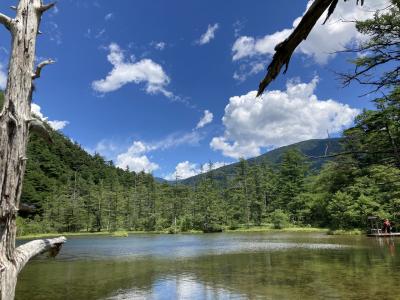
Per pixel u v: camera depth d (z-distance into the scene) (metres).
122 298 13.45
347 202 50.28
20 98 3.56
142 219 91.69
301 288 14.01
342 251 26.28
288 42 2.19
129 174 172.75
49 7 3.86
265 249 30.44
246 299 12.68
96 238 60.38
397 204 40.94
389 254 23.25
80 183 114.56
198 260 24.39
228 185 101.81
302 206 76.25
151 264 22.86
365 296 12.30
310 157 12.52
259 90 2.38
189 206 88.06
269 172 97.81
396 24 10.12
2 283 3.17
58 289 15.09
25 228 67.00
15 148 3.46
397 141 19.78
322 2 2.02
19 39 3.66
